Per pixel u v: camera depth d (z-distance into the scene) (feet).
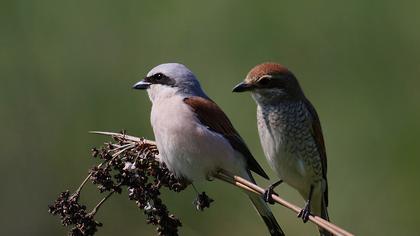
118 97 47.57
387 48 47.80
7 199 48.39
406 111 46.80
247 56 47.34
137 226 46.47
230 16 47.65
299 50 47.91
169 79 30.63
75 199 25.53
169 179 27.02
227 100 46.73
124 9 48.47
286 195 45.52
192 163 28.84
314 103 47.73
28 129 48.39
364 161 46.52
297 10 47.85
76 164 47.80
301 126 29.91
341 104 47.62
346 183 46.37
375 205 45.73
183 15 47.85
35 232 48.19
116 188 25.89
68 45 48.57
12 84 48.73
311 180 30.27
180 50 47.65
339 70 47.91
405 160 45.98
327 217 30.94
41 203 48.32
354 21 47.98
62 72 48.47
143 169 26.20
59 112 48.19
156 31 48.11
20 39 48.93
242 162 29.60
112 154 26.27
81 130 47.73
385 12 47.98
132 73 47.65
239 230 45.80
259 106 30.40
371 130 46.93
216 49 47.47
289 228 45.01
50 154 48.21
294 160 29.99
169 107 29.43
